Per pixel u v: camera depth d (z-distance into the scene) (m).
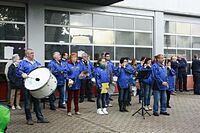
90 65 12.71
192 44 19.03
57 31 13.99
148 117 9.87
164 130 8.21
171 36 18.05
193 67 16.23
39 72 8.20
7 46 12.86
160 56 10.19
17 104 10.98
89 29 14.90
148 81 10.83
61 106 11.31
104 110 10.26
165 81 10.17
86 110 10.92
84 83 12.74
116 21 15.74
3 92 12.27
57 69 10.95
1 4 12.68
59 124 8.67
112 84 11.39
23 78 8.24
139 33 16.55
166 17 17.80
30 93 8.25
